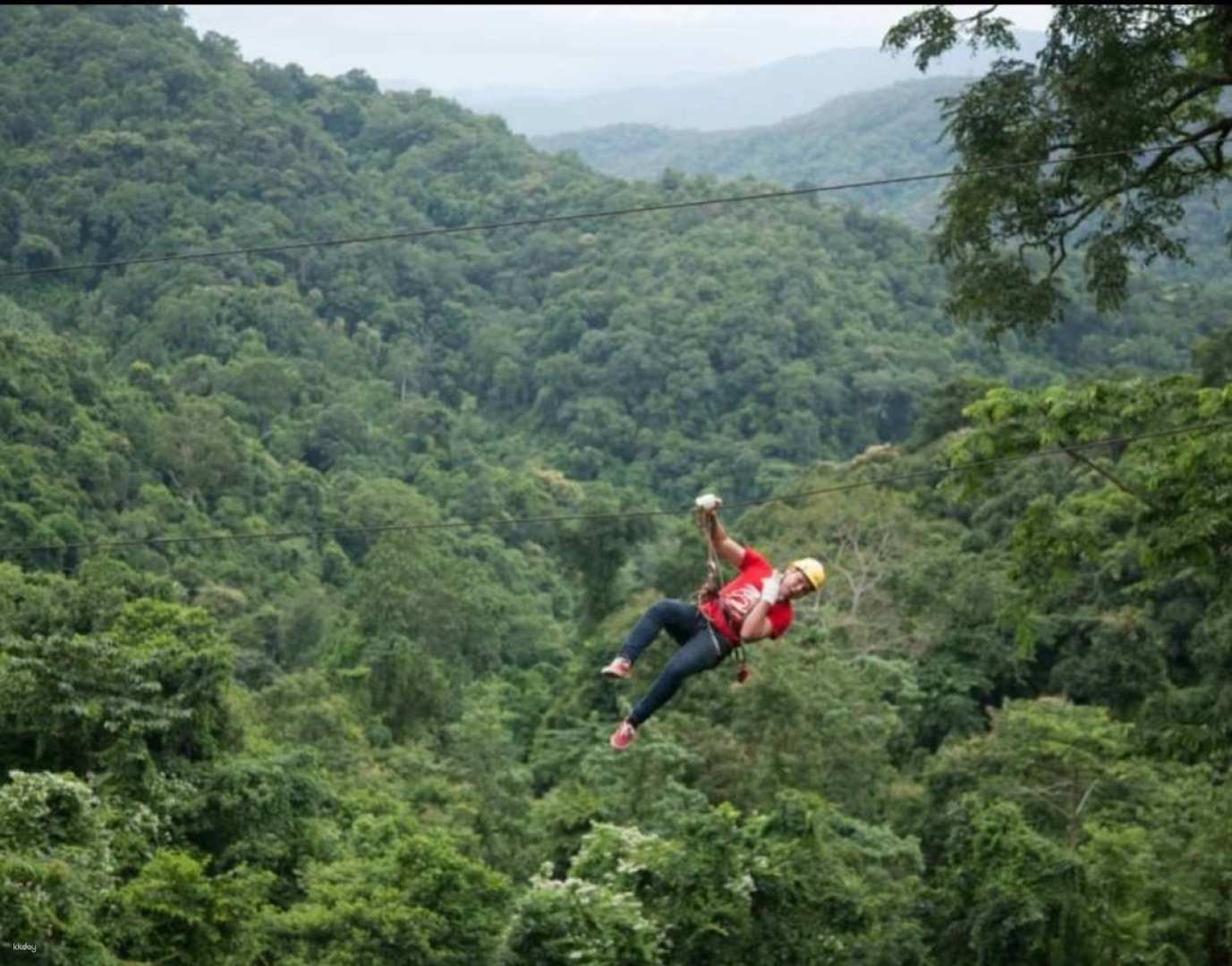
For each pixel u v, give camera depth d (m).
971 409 18.27
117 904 19.53
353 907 21.70
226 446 74.62
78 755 25.92
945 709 41.03
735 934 22.52
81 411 66.31
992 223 18.89
